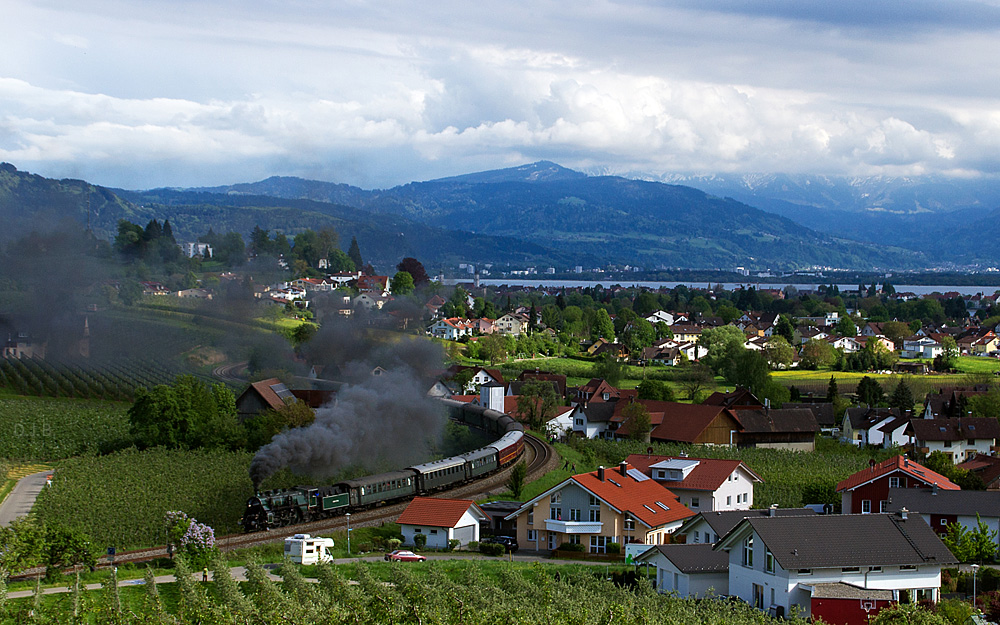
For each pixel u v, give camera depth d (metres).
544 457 105.94
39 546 56.50
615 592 52.03
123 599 50.69
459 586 49.81
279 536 69.00
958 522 66.56
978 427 119.50
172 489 81.00
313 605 45.16
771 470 99.75
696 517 63.28
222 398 111.06
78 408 122.81
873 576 49.25
